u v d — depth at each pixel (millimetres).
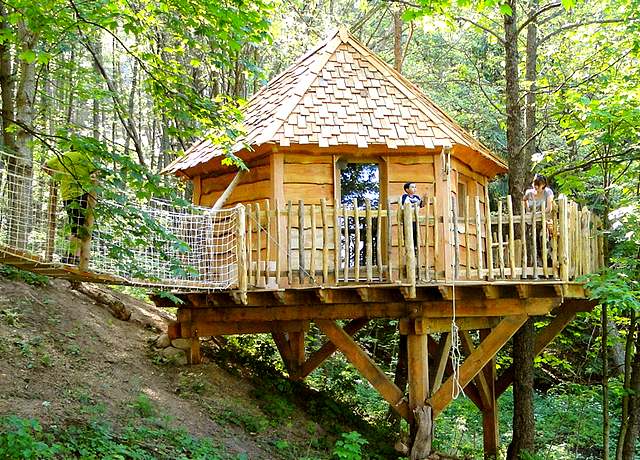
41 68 12305
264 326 11891
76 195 7285
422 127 11141
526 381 11594
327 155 11055
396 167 11109
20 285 10906
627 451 11773
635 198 10969
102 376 9461
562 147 16844
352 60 12469
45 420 7434
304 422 11125
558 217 9344
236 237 9430
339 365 15312
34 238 7820
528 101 13492
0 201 7035
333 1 24766
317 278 9688
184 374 10891
